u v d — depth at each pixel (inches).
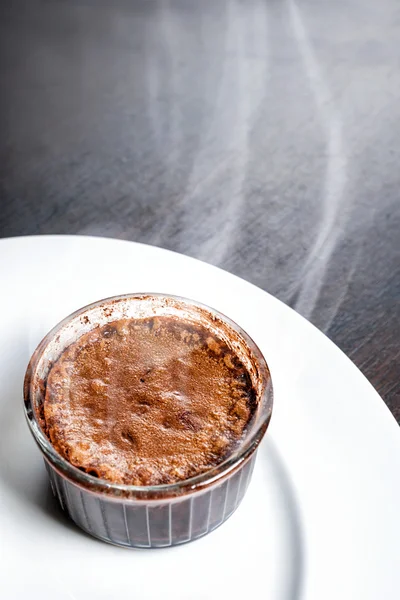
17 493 14.0
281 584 13.0
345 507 13.5
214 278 16.7
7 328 16.0
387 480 13.8
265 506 13.8
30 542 13.4
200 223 19.7
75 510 13.3
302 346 15.6
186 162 21.4
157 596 12.9
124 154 21.5
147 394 14.1
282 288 18.3
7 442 14.6
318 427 14.5
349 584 12.6
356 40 26.1
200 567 13.2
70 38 25.9
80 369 14.4
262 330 15.8
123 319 15.1
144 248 17.2
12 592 12.9
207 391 14.1
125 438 13.5
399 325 17.5
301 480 13.9
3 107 22.9
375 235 19.6
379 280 18.5
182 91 23.7
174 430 13.6
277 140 22.2
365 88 24.1
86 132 22.2
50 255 17.0
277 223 19.8
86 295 16.4
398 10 27.5
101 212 19.9
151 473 13.0
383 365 16.7
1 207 19.9
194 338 14.9
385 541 13.1
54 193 20.3
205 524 13.4
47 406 13.8
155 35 26.1
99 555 13.4
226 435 13.6
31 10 27.2
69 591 12.9
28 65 24.6
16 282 16.6
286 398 14.8
